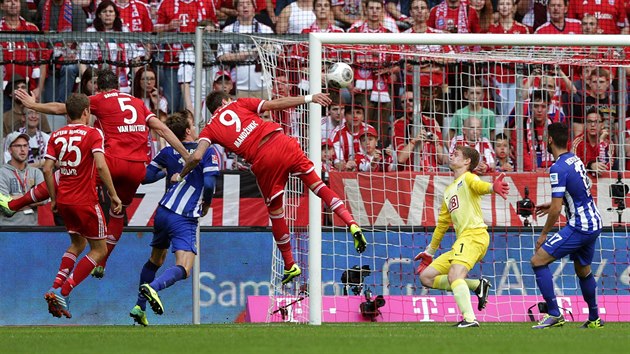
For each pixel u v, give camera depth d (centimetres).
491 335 2639
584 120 4259
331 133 4228
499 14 4859
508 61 4200
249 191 4181
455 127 4300
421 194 4169
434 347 2155
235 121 3164
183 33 4128
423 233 4134
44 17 4788
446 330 2938
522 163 4312
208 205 3228
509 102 4331
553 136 3153
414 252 4131
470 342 2331
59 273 3234
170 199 3200
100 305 4028
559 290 4131
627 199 4228
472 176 3150
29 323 4000
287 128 4144
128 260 4056
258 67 4369
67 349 2138
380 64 4244
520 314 3997
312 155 3391
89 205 3162
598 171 4253
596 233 3134
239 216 4169
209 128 3156
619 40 3588
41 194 3353
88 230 3189
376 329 3016
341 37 3459
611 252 4181
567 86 4450
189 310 4069
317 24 4809
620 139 4338
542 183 4228
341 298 3881
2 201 3362
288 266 3309
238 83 4369
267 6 4822
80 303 4022
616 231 4191
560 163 3117
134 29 4788
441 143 4306
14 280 4019
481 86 4316
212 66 4175
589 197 3144
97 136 3127
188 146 3322
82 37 4094
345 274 3897
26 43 4178
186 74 4262
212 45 4284
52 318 4016
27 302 4019
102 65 4212
